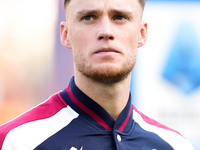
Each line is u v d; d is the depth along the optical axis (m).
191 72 10.28
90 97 5.00
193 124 10.34
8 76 13.34
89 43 4.71
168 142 5.41
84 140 4.80
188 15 10.24
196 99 10.33
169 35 10.25
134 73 10.32
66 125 4.91
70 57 11.13
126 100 5.16
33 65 13.43
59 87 11.18
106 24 4.70
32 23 13.70
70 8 4.99
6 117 12.99
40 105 5.30
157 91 10.32
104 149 4.79
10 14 13.62
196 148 10.36
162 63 10.29
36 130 4.82
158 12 10.27
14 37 13.62
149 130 5.45
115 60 4.64
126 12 4.82
